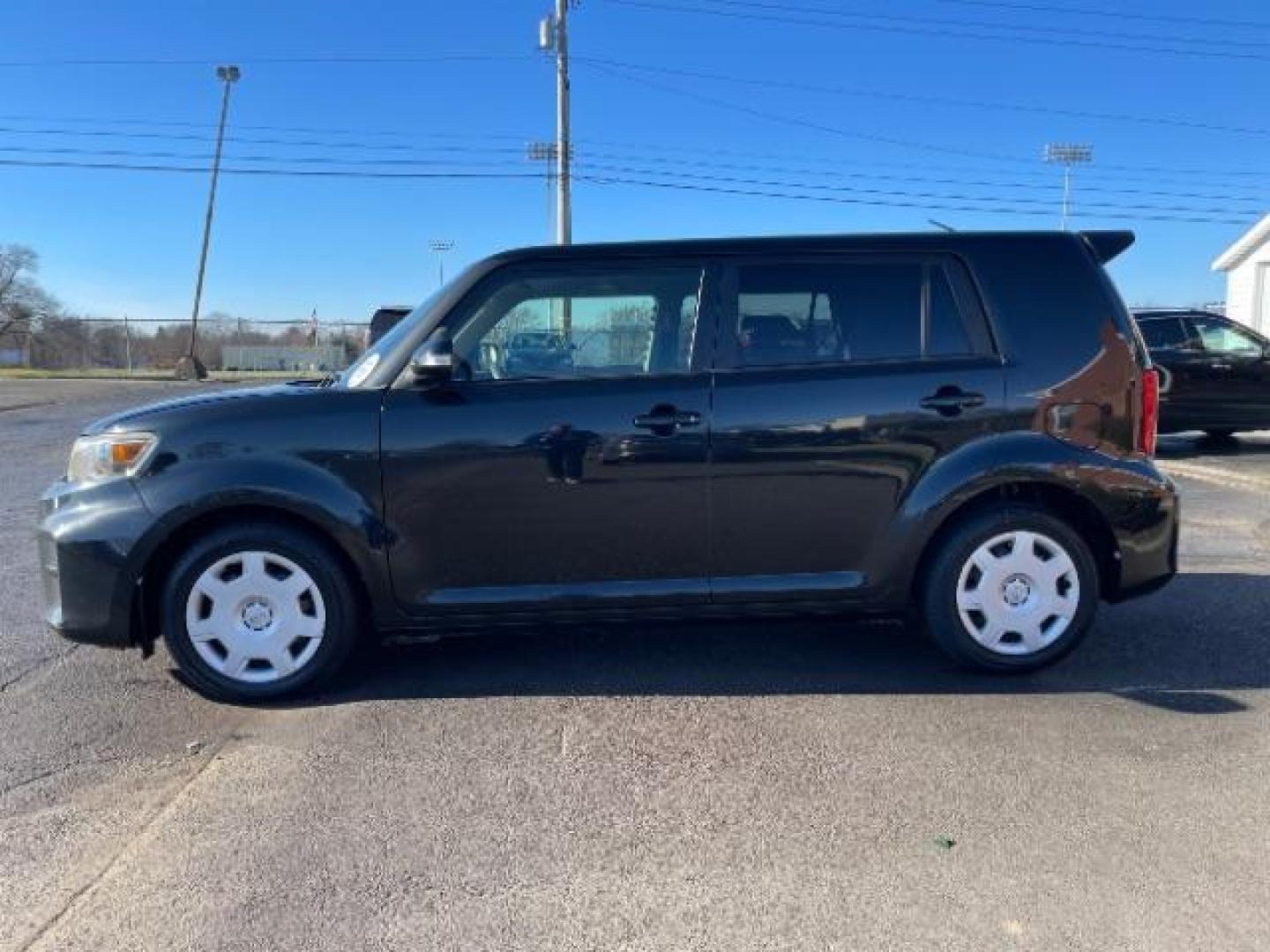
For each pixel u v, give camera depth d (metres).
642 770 3.64
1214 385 12.60
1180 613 5.54
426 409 4.19
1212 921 2.73
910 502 4.33
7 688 4.48
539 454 4.20
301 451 4.14
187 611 4.19
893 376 4.33
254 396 4.28
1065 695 4.33
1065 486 4.38
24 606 5.77
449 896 2.87
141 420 4.20
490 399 4.21
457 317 4.29
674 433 4.23
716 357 4.32
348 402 4.19
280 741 3.90
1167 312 12.88
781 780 3.55
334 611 4.25
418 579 4.24
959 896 2.85
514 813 3.33
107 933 2.70
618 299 4.34
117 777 3.61
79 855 3.09
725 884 2.92
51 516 4.22
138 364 41.56
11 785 3.55
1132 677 4.54
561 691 4.42
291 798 3.44
